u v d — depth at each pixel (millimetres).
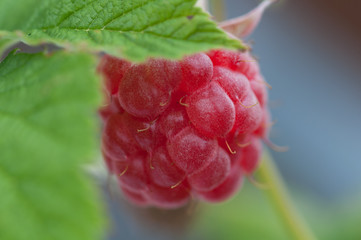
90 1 104
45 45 99
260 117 113
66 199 87
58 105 90
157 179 113
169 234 157
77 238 86
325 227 177
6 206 88
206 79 108
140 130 110
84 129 89
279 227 172
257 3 125
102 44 101
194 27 99
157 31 100
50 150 89
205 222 166
